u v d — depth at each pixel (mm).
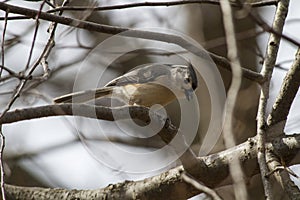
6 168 11852
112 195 8984
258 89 12141
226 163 8688
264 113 7672
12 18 8477
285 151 8383
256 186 11969
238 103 11969
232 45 6293
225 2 6465
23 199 9000
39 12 7789
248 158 8633
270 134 8672
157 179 8914
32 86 9914
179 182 8773
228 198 10242
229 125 6078
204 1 8641
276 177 7918
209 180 8789
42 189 9148
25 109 7570
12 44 11125
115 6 8602
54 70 12266
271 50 8383
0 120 7199
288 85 8664
